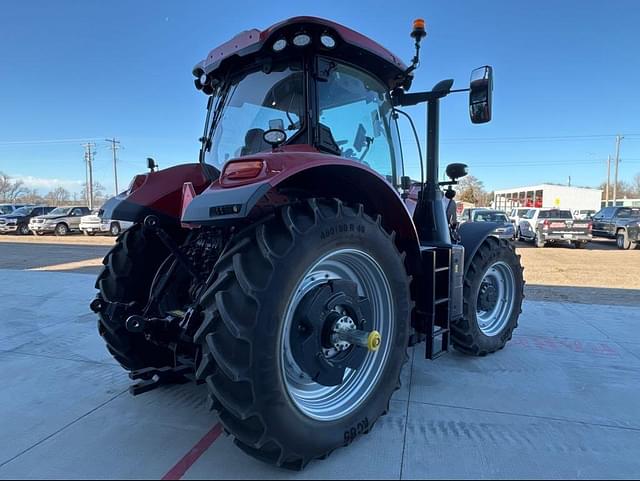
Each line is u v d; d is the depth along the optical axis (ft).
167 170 8.84
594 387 9.70
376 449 7.20
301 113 7.94
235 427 6.15
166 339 8.14
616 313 16.62
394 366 7.98
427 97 10.76
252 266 6.12
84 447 7.22
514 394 9.32
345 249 7.01
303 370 6.76
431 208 10.50
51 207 79.10
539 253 46.21
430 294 9.21
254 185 5.94
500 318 12.42
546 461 6.87
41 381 9.96
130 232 9.45
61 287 21.17
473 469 6.66
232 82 9.09
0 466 6.68
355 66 8.84
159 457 6.93
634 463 6.84
